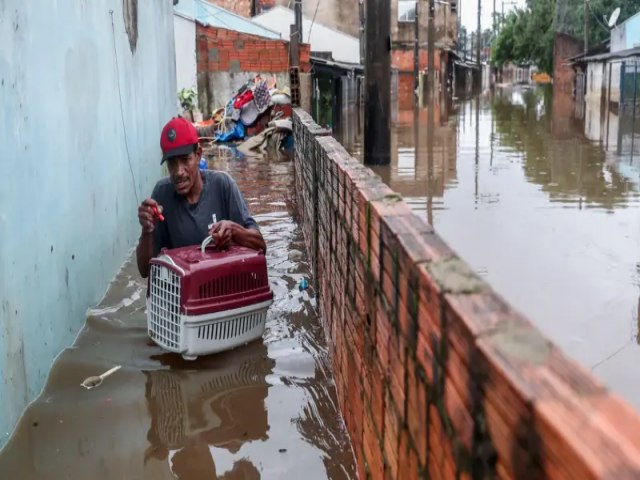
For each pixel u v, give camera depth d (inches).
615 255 239.5
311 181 229.5
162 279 159.6
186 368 157.5
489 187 380.8
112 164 226.8
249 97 732.0
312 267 223.8
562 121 914.1
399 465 79.3
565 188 373.7
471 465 53.9
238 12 1314.0
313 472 118.7
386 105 459.2
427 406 66.1
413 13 1941.4
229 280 157.5
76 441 128.0
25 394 136.7
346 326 128.1
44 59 153.9
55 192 159.9
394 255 79.2
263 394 146.3
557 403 42.1
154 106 335.0
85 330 177.6
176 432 131.8
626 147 580.1
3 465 119.5
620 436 38.2
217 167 511.8
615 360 160.6
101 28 214.2
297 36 750.5
